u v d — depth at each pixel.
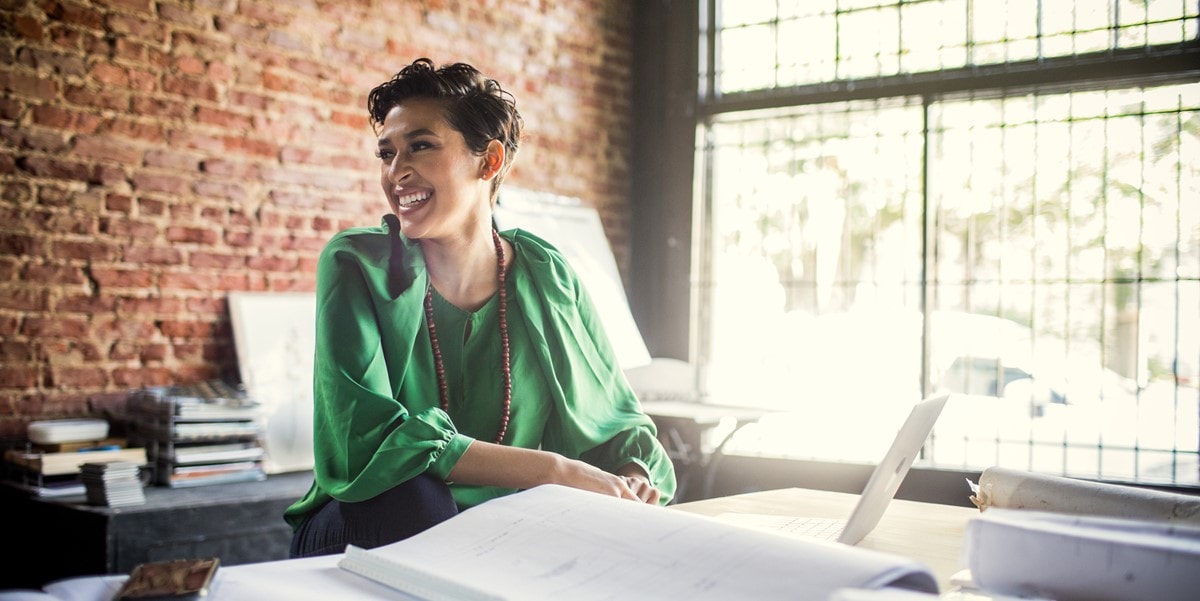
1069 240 5.21
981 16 5.43
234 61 4.34
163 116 4.11
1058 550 0.96
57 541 3.40
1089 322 5.16
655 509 1.14
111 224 3.95
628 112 6.40
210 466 3.88
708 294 6.28
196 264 4.21
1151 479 4.95
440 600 0.94
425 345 1.89
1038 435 5.20
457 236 1.93
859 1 5.75
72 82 3.83
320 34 4.66
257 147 4.42
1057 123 5.25
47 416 3.77
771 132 6.09
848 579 0.90
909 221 5.62
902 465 1.45
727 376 6.19
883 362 5.67
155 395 3.83
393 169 1.83
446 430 1.61
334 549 1.56
